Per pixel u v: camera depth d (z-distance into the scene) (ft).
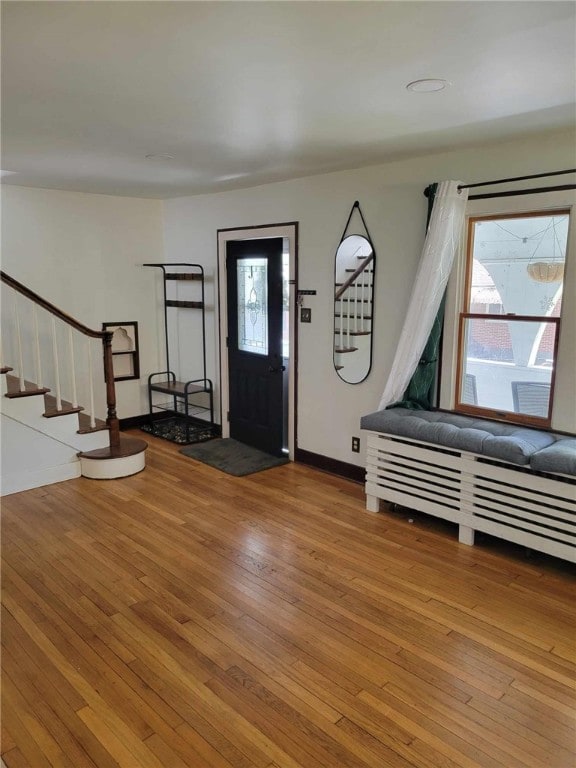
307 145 11.38
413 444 12.05
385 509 13.24
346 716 6.98
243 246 17.35
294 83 7.68
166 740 6.64
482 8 5.49
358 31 6.03
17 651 8.22
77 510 13.16
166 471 15.84
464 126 9.91
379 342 13.94
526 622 8.87
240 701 7.24
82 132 10.36
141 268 19.93
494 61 6.87
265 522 12.53
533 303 11.25
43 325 17.85
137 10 5.53
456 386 12.63
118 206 19.06
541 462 9.85
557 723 6.88
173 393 18.99
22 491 14.32
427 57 6.76
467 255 12.09
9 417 13.94
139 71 7.25
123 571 10.44
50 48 6.50
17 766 6.31
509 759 6.37
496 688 7.45
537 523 10.29
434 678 7.64
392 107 8.78
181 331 20.24
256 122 9.64
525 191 10.86
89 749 6.53
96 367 19.17
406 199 12.91
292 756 6.41
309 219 15.14
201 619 8.98
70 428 15.03
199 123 9.71
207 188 17.03
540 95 8.20
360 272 14.08
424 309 12.08
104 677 7.69
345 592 9.74
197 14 5.62
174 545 11.45
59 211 17.75
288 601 9.48
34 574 10.34
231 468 15.96
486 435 10.93
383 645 8.33
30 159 12.80
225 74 7.32
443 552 11.16
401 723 6.88
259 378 17.40
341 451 15.33
